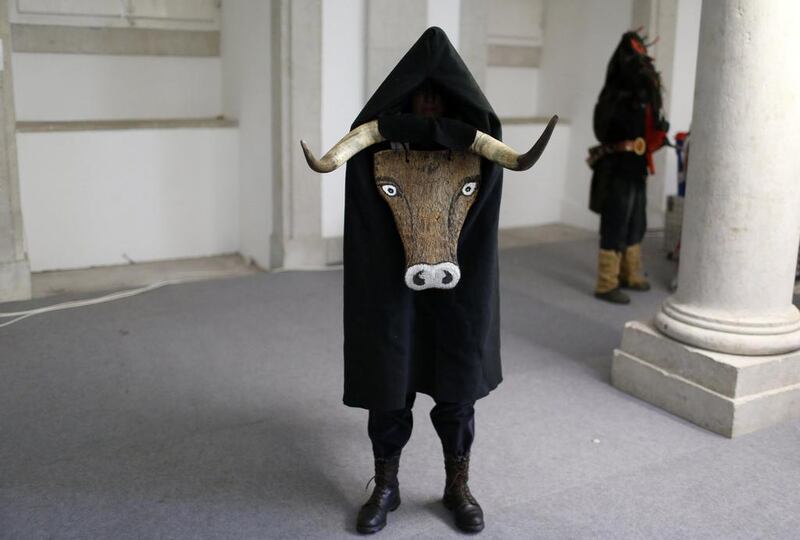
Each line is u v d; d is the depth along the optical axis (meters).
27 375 4.41
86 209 6.58
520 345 5.06
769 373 3.94
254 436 3.78
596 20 8.02
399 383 2.81
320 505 3.21
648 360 4.26
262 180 6.68
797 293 5.14
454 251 2.65
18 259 5.64
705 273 4.07
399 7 6.45
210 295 5.91
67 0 6.60
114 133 6.56
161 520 3.08
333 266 6.68
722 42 3.85
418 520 3.11
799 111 3.86
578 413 4.10
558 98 8.59
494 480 3.43
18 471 3.41
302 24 6.12
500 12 8.40
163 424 3.88
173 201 6.93
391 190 2.68
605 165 5.87
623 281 6.31
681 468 3.57
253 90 6.68
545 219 8.67
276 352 4.84
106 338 5.00
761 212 3.92
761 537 3.07
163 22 7.00
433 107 2.74
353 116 6.55
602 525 3.12
